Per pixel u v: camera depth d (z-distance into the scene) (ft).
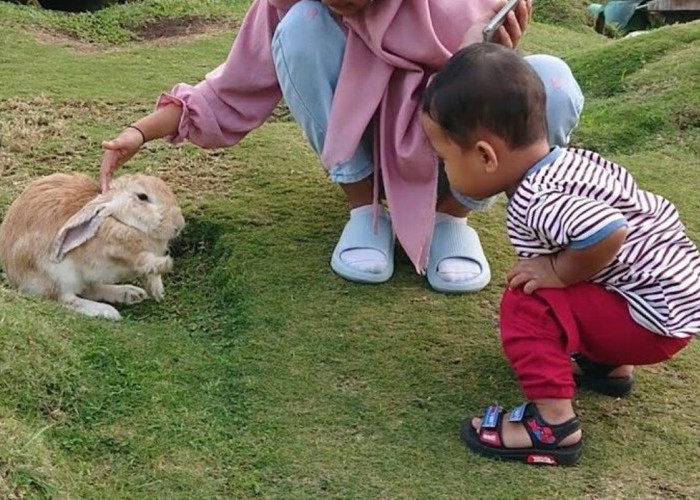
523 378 8.11
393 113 9.41
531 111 8.04
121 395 8.45
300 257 9.91
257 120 10.08
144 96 13.33
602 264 7.86
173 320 9.46
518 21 9.11
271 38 9.80
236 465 8.05
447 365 8.86
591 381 8.65
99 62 14.69
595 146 12.19
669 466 8.13
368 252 9.66
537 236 7.97
